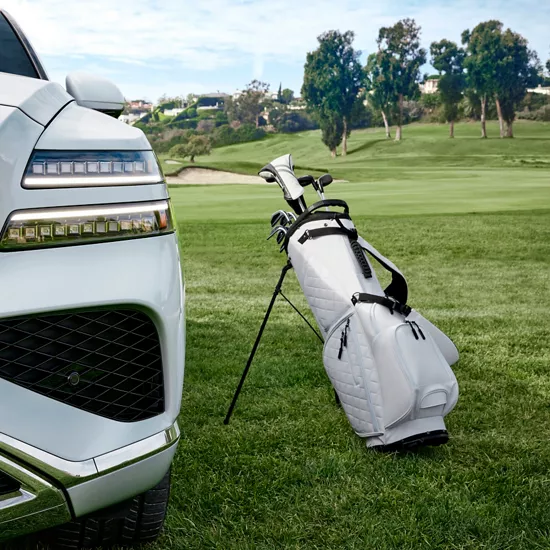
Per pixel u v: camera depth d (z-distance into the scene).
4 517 1.49
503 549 2.04
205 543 2.04
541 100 129.88
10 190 1.51
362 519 2.19
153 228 1.68
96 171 1.61
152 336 1.68
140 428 1.66
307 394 3.46
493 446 2.81
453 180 37.91
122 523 1.84
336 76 109.56
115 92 2.41
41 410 1.53
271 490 2.40
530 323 5.38
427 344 2.73
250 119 166.62
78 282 1.54
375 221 15.98
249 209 20.88
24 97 1.66
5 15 2.90
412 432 2.65
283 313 5.88
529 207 20.05
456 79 111.94
